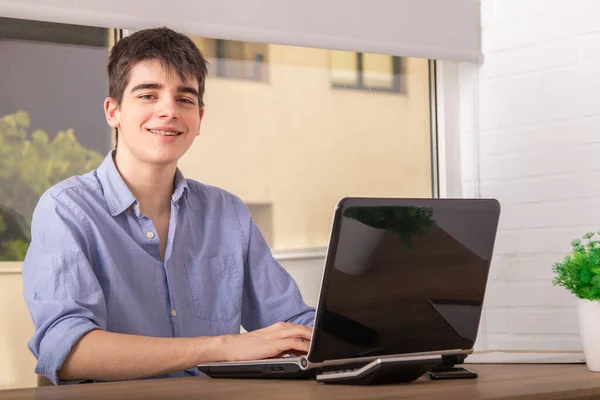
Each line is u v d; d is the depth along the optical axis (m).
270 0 2.90
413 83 3.34
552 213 3.09
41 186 2.61
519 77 3.20
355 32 3.08
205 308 1.98
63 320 1.63
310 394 1.17
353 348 1.37
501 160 3.26
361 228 1.33
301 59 3.09
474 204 1.49
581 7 3.02
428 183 3.36
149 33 1.99
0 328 2.53
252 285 2.11
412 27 3.20
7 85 2.57
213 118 2.91
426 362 1.30
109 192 1.93
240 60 2.96
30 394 1.23
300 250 3.07
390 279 1.39
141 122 1.94
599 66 2.97
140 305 1.89
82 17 2.56
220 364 1.47
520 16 3.20
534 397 1.16
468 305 1.51
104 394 1.21
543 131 3.13
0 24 2.56
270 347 1.53
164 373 1.64
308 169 3.10
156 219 2.00
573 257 1.56
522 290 3.16
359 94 3.22
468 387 1.25
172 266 1.95
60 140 2.64
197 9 2.76
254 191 2.99
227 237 2.08
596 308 1.50
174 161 1.97
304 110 3.10
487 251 1.51
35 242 1.80
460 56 3.28
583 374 1.46
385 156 3.27
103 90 2.72
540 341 3.10
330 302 1.33
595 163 2.97
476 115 3.34
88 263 1.75
